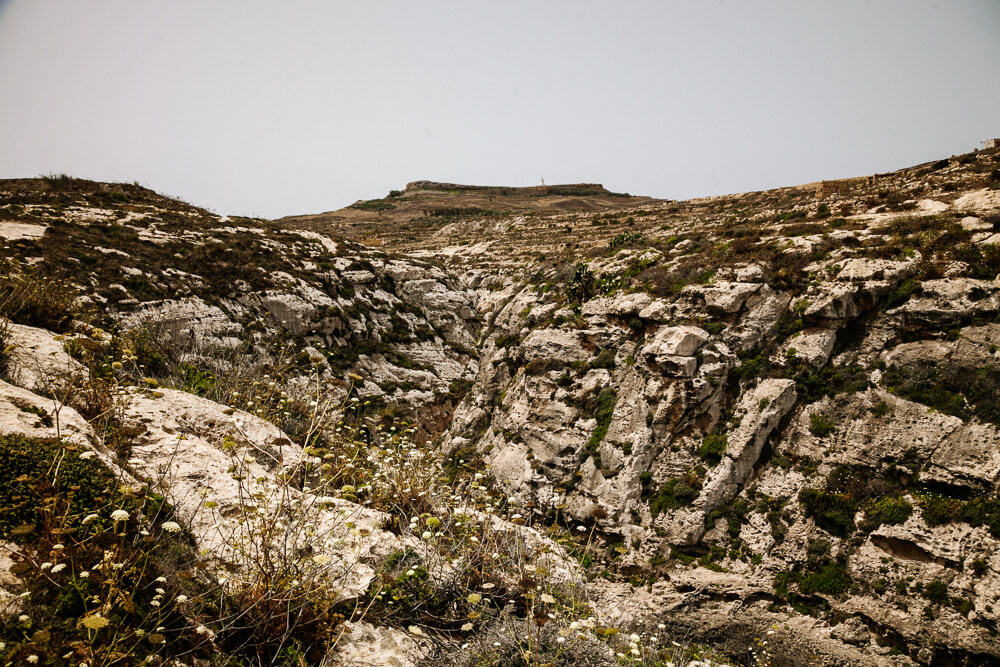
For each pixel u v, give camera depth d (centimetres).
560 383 2662
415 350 3738
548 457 2447
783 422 2130
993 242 2094
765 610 1814
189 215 4009
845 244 2420
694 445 2203
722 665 1262
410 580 671
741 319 2352
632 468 2212
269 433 966
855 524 1822
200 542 620
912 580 1641
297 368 2619
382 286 4041
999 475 1631
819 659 1661
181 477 723
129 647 427
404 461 988
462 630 636
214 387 1233
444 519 855
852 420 2003
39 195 3722
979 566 1543
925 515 1697
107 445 715
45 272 2331
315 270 3681
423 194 15062
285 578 540
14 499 496
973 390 1827
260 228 4166
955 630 1509
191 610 506
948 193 3275
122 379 983
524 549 873
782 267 2433
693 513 2047
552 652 615
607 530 2138
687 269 2675
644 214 6938
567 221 7531
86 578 453
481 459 2702
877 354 2095
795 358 2194
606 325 2752
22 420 614
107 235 3097
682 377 2264
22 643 381
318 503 634
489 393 3111
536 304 3506
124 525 521
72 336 1040
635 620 1154
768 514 1981
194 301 2772
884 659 1595
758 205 5603
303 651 527
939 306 2017
